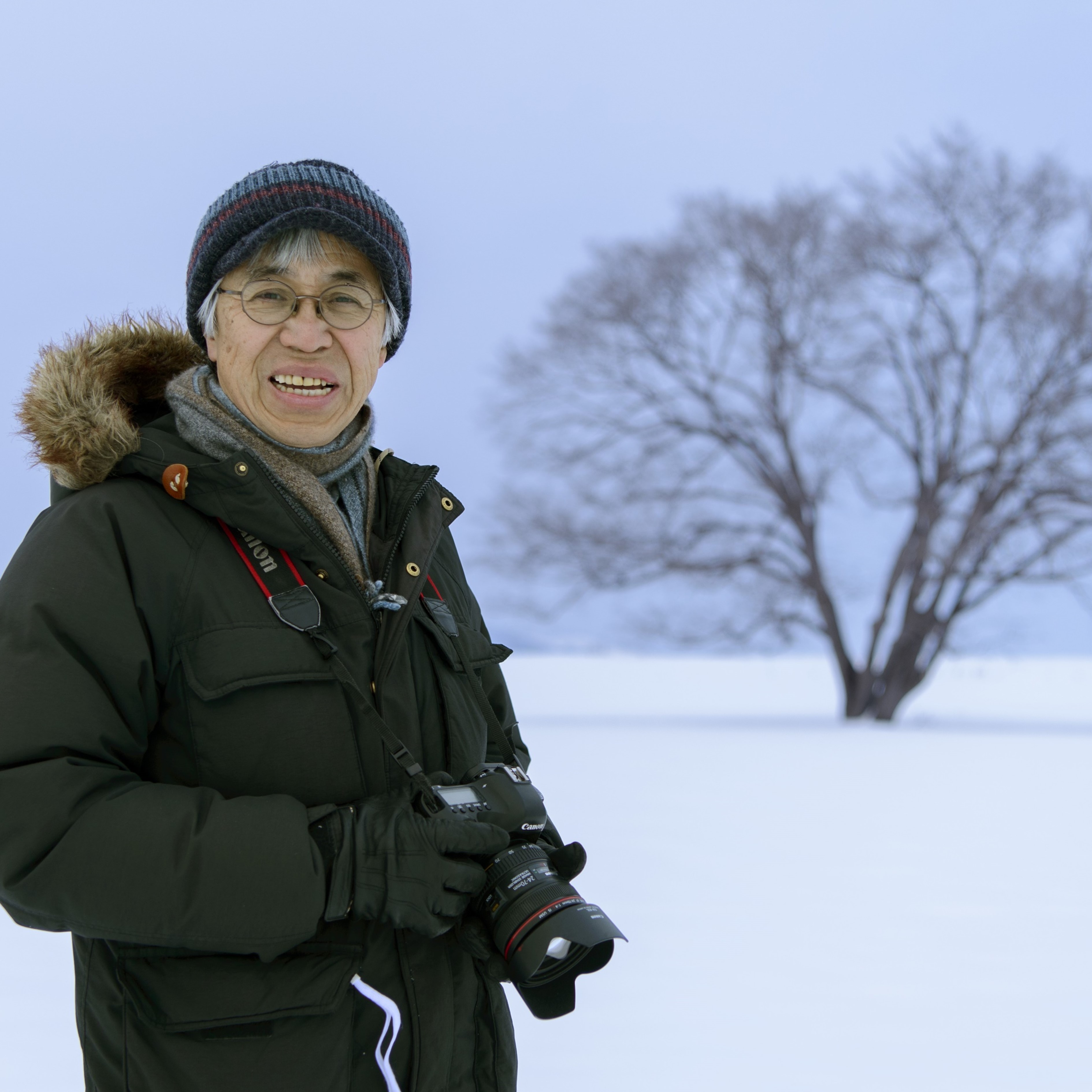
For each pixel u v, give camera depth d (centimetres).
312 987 129
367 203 151
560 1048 322
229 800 126
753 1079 296
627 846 696
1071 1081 294
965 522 2280
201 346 162
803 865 636
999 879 598
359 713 140
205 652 135
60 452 136
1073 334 2219
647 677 4288
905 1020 350
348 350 151
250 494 138
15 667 124
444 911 126
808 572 2428
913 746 1566
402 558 152
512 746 172
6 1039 329
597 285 2639
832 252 2552
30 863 119
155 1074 127
